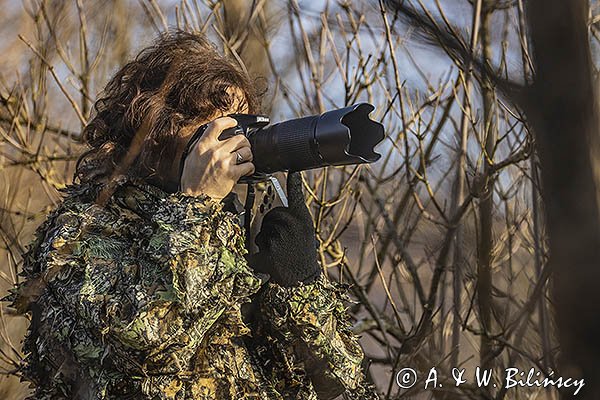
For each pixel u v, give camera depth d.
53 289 6.42
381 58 12.04
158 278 6.16
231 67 7.32
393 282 14.27
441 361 11.04
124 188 6.80
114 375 6.29
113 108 7.10
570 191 2.70
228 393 6.50
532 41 2.69
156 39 7.58
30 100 15.09
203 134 6.73
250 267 7.07
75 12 14.80
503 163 10.43
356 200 12.19
